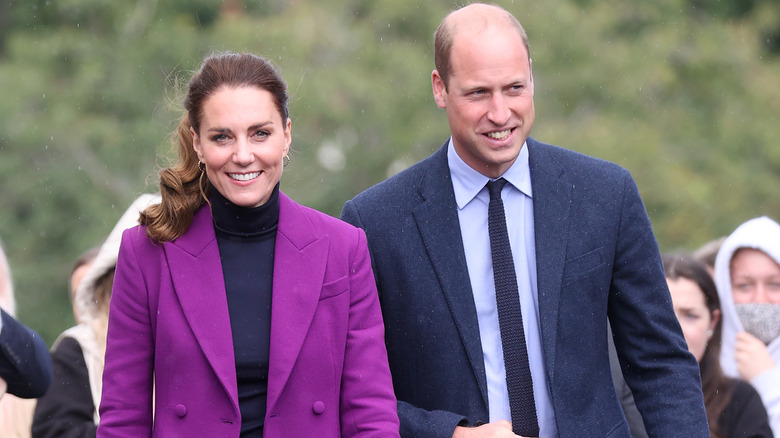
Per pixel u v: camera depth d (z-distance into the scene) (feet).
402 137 151.02
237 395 37.88
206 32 162.09
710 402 61.31
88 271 55.16
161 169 40.83
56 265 154.71
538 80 157.17
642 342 43.11
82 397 54.90
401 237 43.70
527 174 43.55
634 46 160.35
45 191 154.30
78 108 157.17
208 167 38.40
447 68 41.42
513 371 42.06
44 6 168.45
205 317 38.22
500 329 42.27
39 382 40.68
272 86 38.32
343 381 39.55
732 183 159.22
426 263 43.29
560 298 42.39
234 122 37.58
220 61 38.40
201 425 37.78
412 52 156.56
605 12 162.61
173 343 38.11
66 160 155.33
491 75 40.37
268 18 164.86
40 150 155.84
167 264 38.86
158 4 164.55
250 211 38.99
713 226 155.43
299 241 39.50
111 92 157.99
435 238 43.37
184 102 38.91
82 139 155.33
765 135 163.32
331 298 39.34
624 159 151.74
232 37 155.33
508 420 42.16
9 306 51.62
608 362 43.52
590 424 42.24
